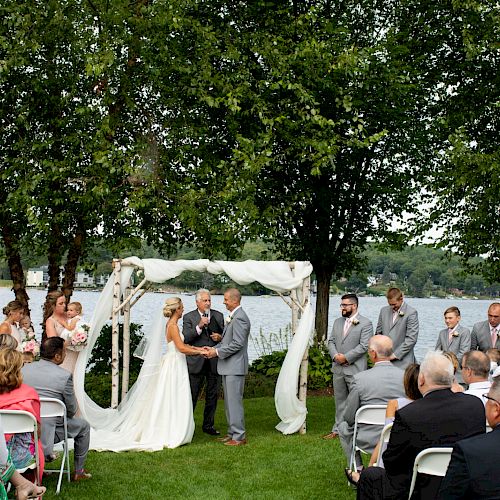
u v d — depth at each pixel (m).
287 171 15.07
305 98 12.66
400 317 9.66
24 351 9.17
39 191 12.85
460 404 4.62
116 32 12.80
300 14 14.33
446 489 3.25
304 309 10.22
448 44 15.67
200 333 9.95
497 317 9.59
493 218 14.18
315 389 14.17
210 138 14.34
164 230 14.46
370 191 15.55
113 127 12.96
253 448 8.88
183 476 7.48
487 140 15.10
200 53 13.05
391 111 14.40
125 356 10.41
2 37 11.94
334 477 7.52
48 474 7.39
